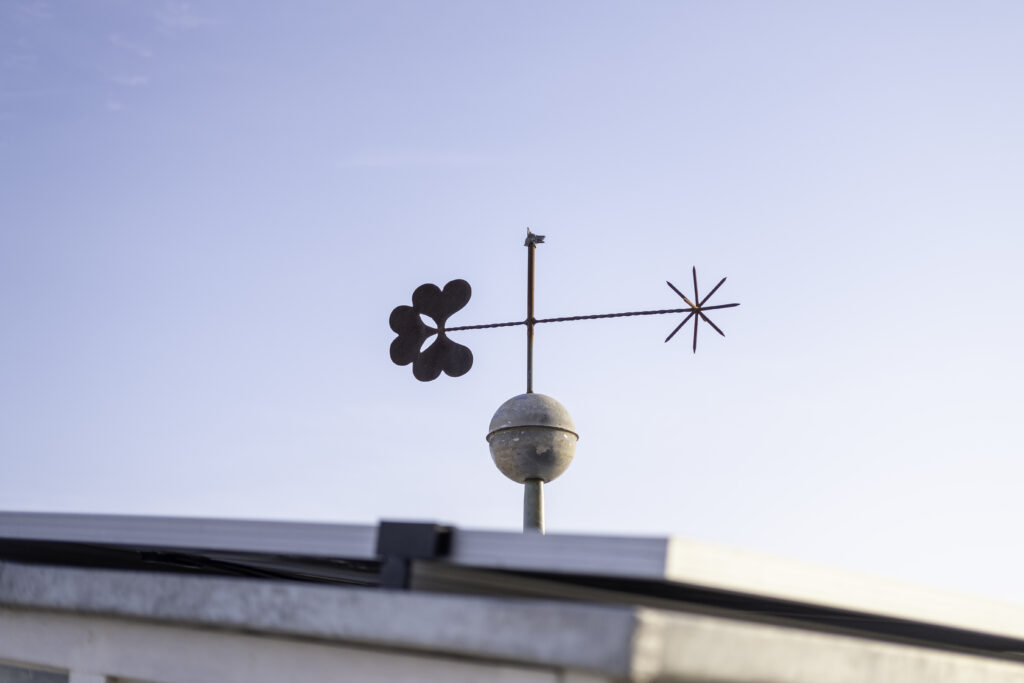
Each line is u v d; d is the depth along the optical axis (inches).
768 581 107.9
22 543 152.8
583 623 93.9
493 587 120.9
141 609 131.0
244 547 125.7
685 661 94.2
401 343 254.8
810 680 107.0
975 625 135.2
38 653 145.2
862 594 120.0
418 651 110.3
